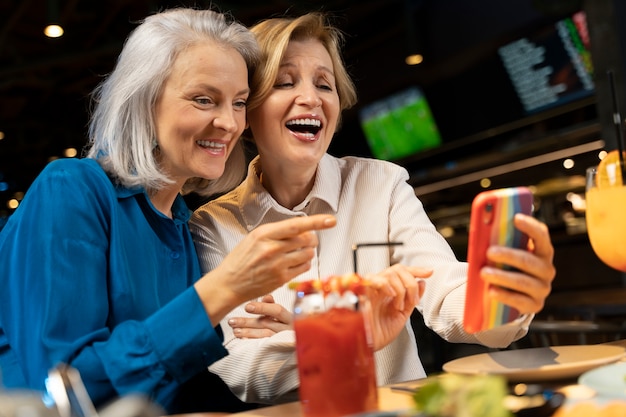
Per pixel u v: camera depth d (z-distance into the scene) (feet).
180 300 3.92
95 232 4.52
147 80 4.83
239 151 6.11
